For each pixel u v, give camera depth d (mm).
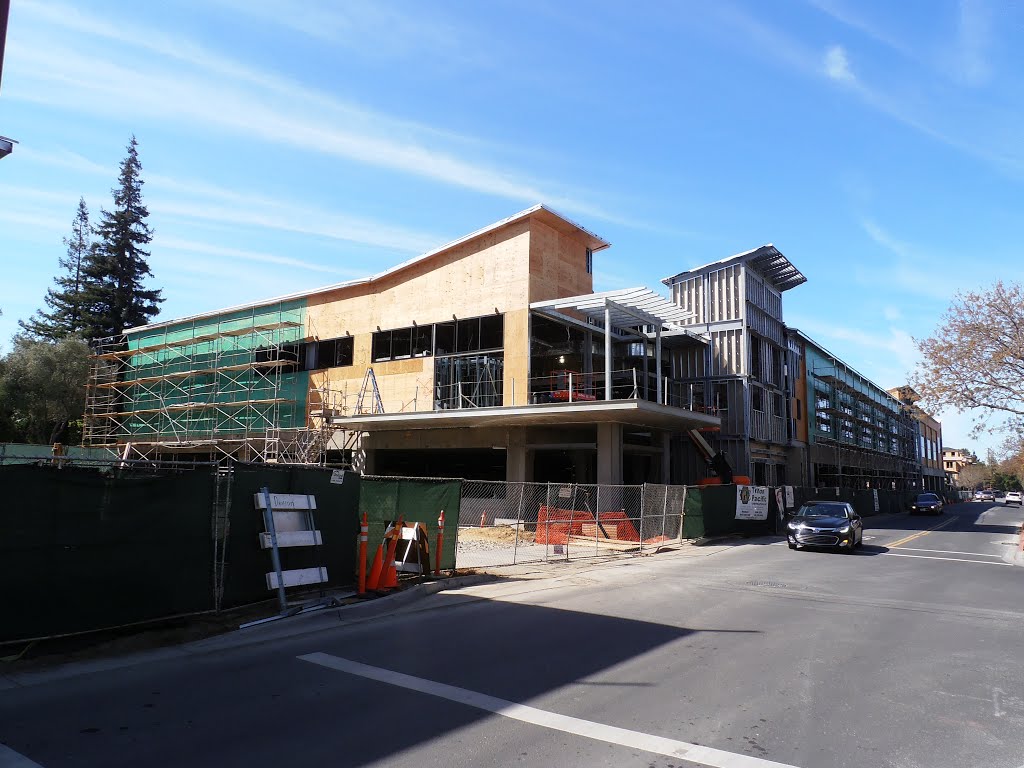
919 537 25891
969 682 6414
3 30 7027
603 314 25672
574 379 27203
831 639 8188
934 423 102438
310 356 32062
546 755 4531
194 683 6145
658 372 24578
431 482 13234
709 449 31922
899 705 5699
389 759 4430
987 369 26422
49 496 6969
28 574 6766
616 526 21594
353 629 8586
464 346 26891
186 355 37250
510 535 21562
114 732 4875
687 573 14406
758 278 38625
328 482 10609
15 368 41750
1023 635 8578
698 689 6082
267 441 30375
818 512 20641
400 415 26031
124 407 39688
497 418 25000
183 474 8328
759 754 4613
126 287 57750
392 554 11078
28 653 6766
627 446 27953
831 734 5008
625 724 5164
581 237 28234
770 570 15023
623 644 7797
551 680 6309
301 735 4848
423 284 28516
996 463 110125
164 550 8031
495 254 26516
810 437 43594
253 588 9180
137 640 7395
